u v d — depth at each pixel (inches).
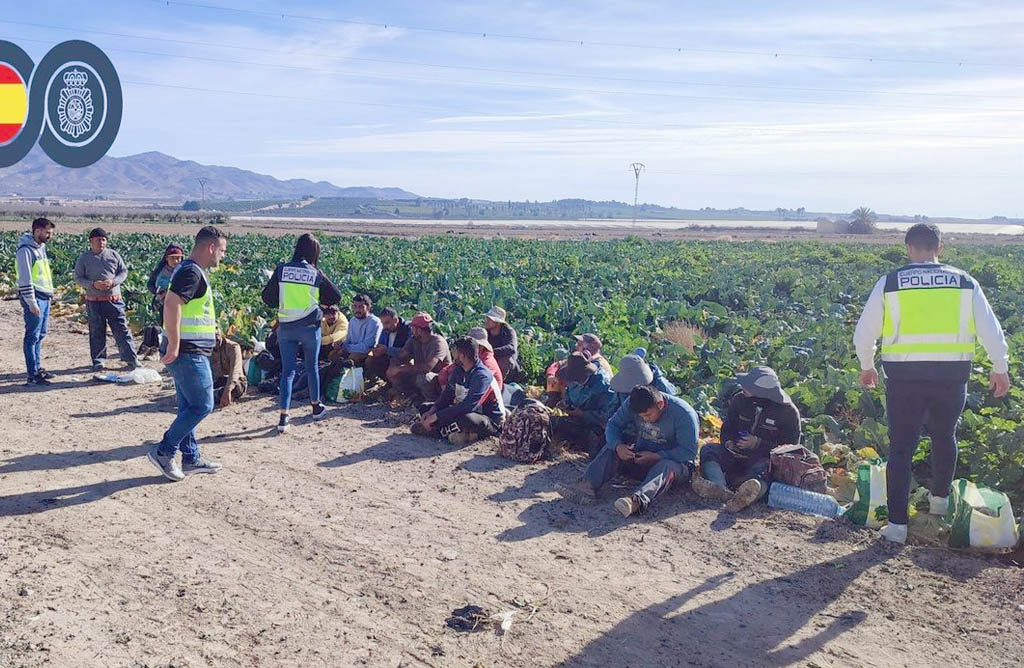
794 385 399.9
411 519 244.8
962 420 327.9
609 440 274.2
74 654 162.9
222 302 617.0
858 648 176.2
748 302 788.0
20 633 169.2
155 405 372.8
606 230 5364.2
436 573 207.9
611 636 179.6
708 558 221.3
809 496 253.6
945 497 236.2
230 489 266.2
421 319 380.8
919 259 228.5
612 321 598.2
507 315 646.5
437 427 332.2
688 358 477.4
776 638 180.2
